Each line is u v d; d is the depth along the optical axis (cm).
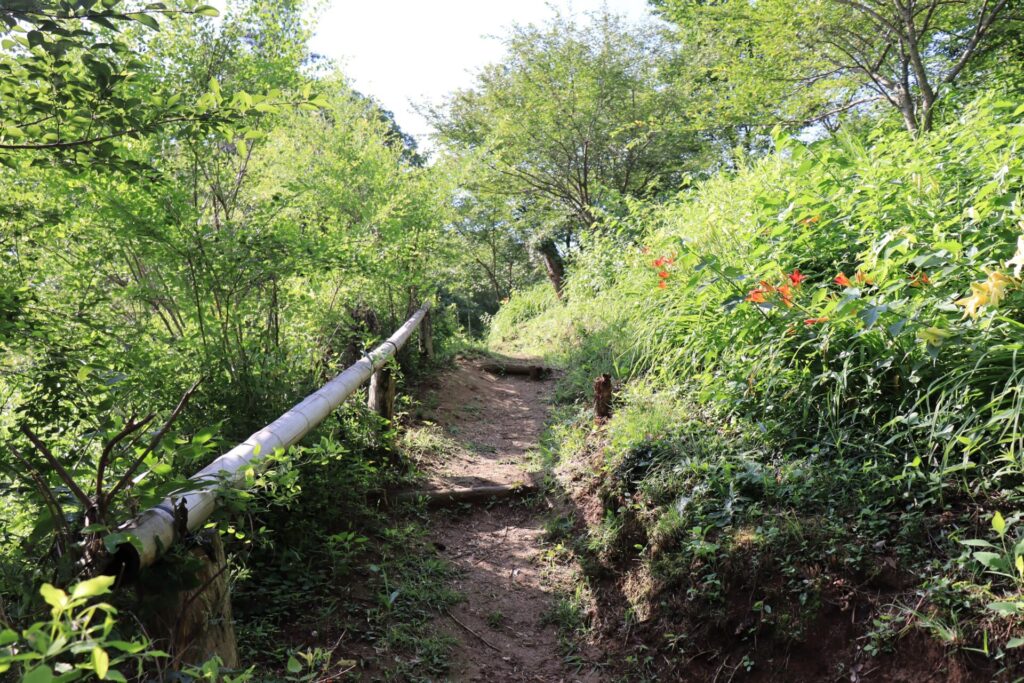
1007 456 297
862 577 300
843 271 479
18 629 168
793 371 407
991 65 965
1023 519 283
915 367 351
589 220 1717
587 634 379
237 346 469
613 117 1734
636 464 449
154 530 192
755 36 950
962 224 428
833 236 491
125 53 286
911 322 346
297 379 499
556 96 1711
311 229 544
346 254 545
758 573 324
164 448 218
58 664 133
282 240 473
